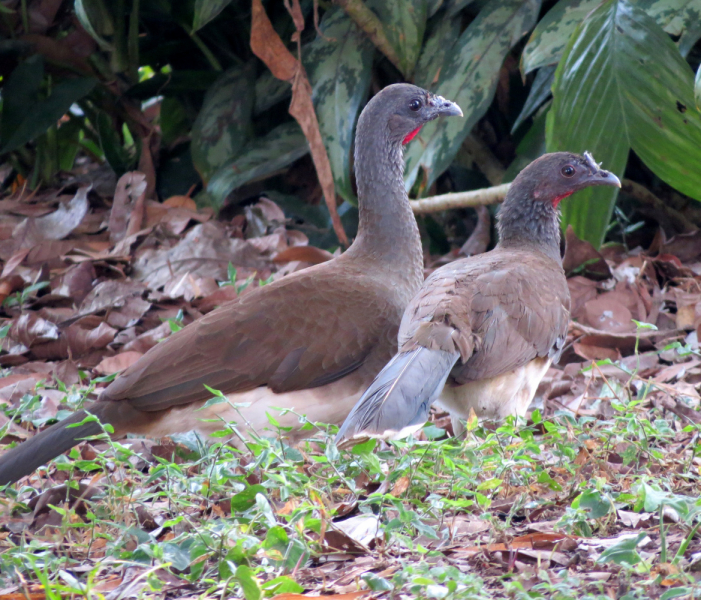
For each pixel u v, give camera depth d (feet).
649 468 24.36
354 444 22.89
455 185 53.06
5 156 57.41
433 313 25.55
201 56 58.59
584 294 39.99
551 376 34.47
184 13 53.21
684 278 42.24
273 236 45.98
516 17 45.09
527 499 22.57
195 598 18.25
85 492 23.52
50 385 35.65
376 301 29.40
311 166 54.95
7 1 51.70
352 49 47.73
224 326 27.91
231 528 19.38
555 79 40.65
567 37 42.52
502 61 44.60
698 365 35.04
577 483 22.86
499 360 26.25
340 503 22.18
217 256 44.45
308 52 48.67
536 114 50.47
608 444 24.76
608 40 39.68
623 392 31.53
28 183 56.08
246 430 28.04
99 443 30.89
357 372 28.94
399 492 21.88
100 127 54.39
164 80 54.08
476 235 47.11
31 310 42.50
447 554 19.76
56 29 55.36
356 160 31.71
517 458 21.90
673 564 17.15
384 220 31.24
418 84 47.29
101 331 38.45
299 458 23.00
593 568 18.37
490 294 26.76
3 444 30.73
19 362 38.22
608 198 40.52
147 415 27.22
